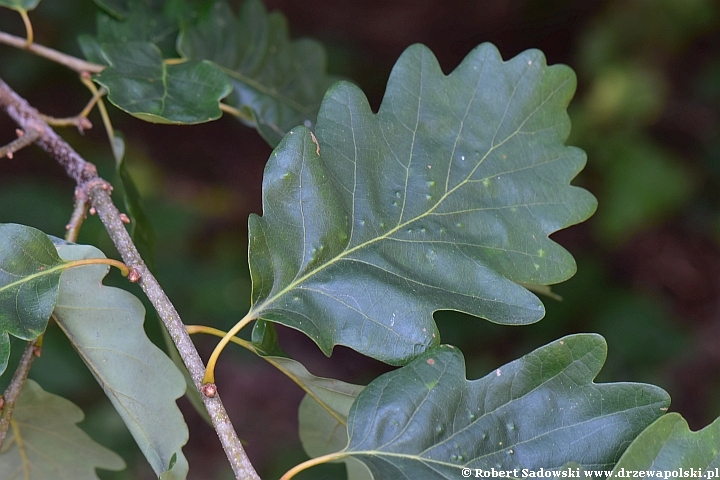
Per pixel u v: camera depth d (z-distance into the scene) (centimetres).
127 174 80
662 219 181
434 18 227
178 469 71
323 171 71
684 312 173
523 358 71
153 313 108
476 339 154
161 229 159
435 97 74
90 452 78
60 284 71
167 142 195
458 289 72
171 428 72
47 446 77
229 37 84
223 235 179
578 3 219
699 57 197
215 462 156
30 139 77
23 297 70
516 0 224
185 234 162
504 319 71
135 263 72
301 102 85
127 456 128
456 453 70
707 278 177
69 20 168
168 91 77
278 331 175
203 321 149
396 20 226
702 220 185
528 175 74
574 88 75
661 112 187
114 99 75
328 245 71
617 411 70
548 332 155
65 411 77
